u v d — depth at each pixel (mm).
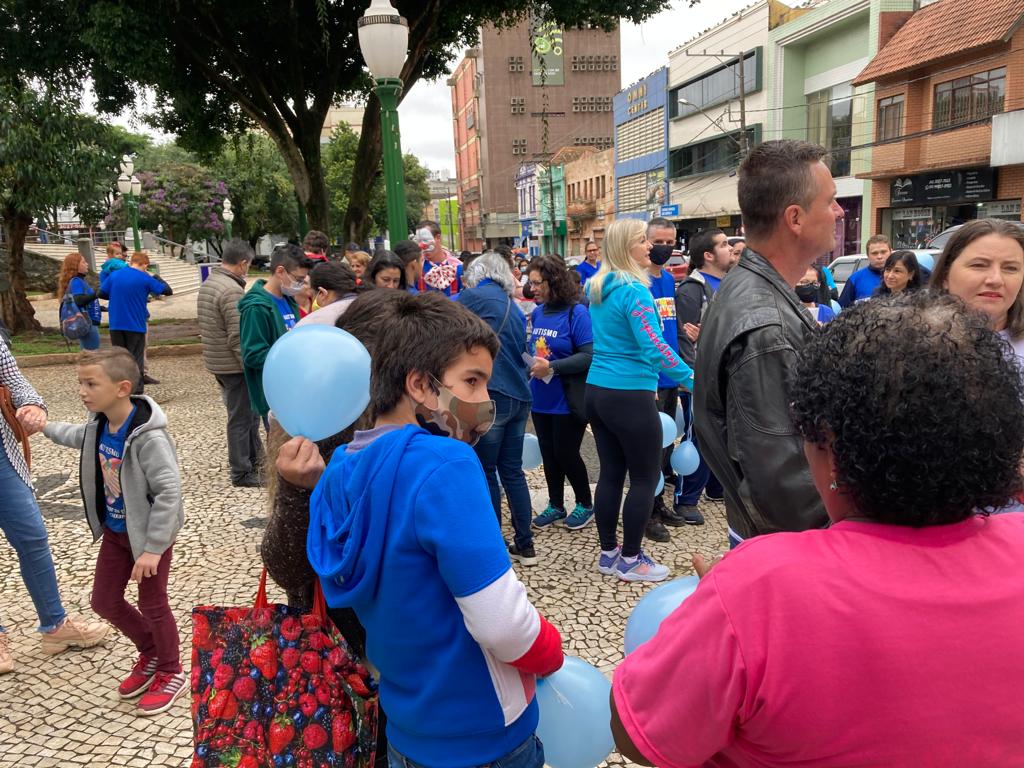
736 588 859
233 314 4977
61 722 2625
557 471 4332
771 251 1789
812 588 819
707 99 30828
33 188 12359
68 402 8164
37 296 21922
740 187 1826
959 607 797
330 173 42750
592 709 1504
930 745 785
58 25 11422
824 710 798
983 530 874
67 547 4176
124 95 13266
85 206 13188
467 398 1362
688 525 4285
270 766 1392
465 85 74875
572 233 47750
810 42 25500
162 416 2631
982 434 808
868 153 22906
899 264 4578
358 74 14906
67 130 12508
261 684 1423
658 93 34562
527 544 3795
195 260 37938
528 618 1232
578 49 62688
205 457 5977
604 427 3471
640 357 3270
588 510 4309
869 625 792
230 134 15930
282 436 1697
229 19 11484
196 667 1446
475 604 1185
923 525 861
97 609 2666
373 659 1329
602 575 3664
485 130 63875
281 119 13016
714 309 1793
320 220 13414
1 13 11133
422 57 12633
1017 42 17547
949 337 851
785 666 805
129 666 2998
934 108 20109
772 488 1562
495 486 3584
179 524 2635
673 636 928
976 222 2279
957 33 19062
